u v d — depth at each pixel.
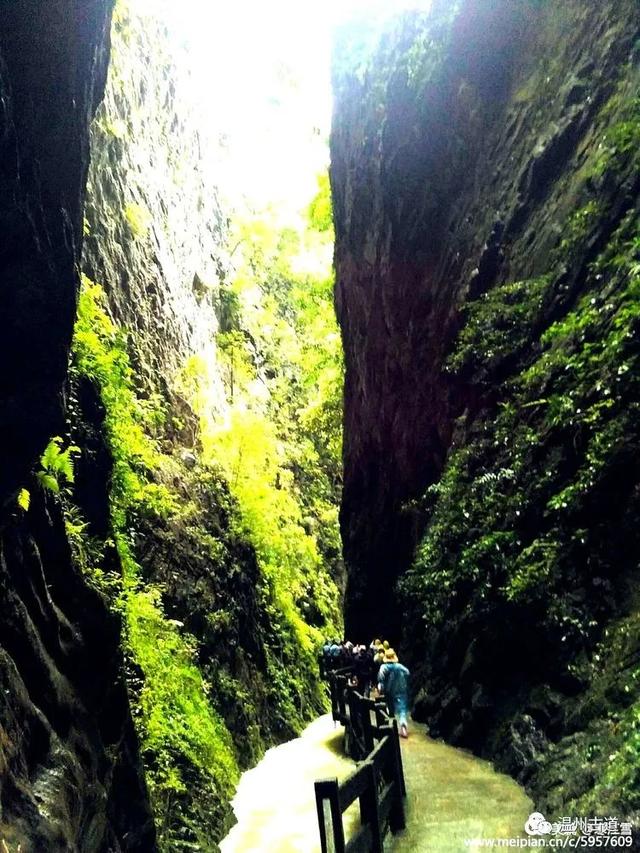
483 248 13.62
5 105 4.47
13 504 5.75
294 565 28.83
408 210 17.56
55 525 7.20
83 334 10.15
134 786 7.93
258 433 25.19
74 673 7.02
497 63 15.19
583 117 11.86
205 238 29.55
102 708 7.56
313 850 9.13
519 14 14.85
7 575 5.86
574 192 11.23
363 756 10.24
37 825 5.07
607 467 7.83
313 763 14.91
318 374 30.86
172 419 20.59
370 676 13.52
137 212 20.75
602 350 8.67
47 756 5.82
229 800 12.39
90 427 9.84
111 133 19.78
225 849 10.42
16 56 4.85
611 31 11.78
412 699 12.43
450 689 10.50
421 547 12.61
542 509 8.93
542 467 9.21
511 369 11.58
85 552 9.05
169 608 15.55
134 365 18.91
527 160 13.10
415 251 17.17
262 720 18.47
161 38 26.30
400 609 16.95
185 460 20.36
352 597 20.20
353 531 21.03
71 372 9.50
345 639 20.86
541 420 9.67
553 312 10.73
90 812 6.38
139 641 12.20
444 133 16.45
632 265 8.66
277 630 23.19
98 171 18.89
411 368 16.95
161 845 9.20
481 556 9.67
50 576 7.00
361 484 20.98
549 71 13.30
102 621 7.68
